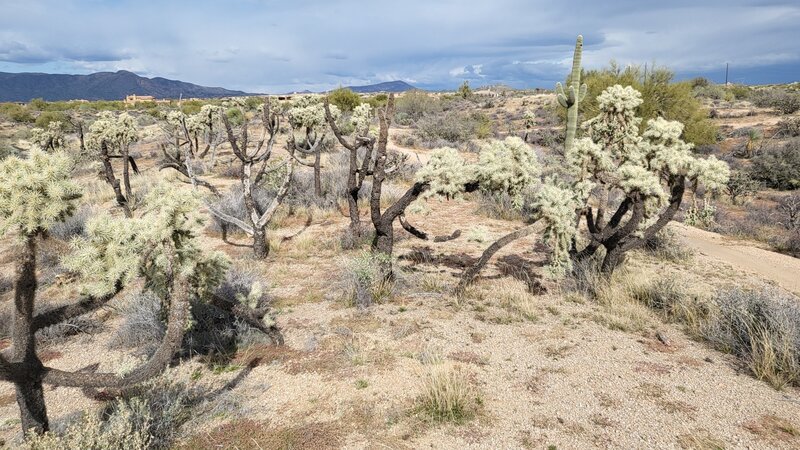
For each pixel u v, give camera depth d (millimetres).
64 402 4293
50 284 7227
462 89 67375
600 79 23781
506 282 7289
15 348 3096
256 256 8570
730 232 12930
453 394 4062
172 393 4203
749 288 7238
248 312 4930
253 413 4059
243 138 8398
